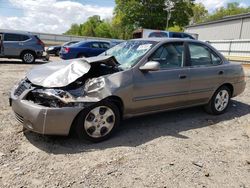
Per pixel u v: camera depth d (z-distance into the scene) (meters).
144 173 3.22
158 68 4.14
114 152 3.69
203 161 3.60
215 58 5.47
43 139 3.97
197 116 5.47
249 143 4.29
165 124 4.90
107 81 3.94
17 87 4.13
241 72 5.89
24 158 3.42
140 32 22.48
